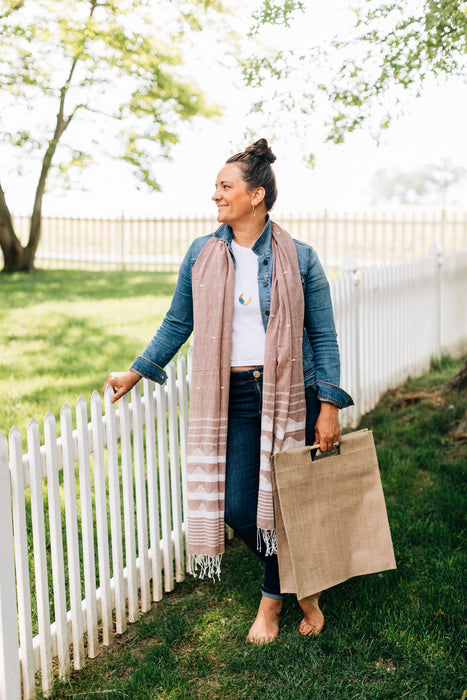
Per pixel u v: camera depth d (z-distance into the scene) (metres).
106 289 11.40
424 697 2.38
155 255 15.84
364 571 2.61
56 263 16.66
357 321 5.42
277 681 2.50
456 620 2.79
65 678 2.51
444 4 4.14
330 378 2.59
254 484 2.60
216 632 2.80
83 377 6.05
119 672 2.59
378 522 2.62
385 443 4.93
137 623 2.90
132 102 7.54
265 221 2.58
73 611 2.55
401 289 6.38
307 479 2.51
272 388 2.47
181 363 3.19
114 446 2.73
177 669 2.58
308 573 2.50
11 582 2.21
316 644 2.64
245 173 2.46
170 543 3.13
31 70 6.80
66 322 8.41
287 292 2.49
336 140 4.91
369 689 2.43
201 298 2.52
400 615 2.81
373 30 4.57
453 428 5.08
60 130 8.95
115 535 2.74
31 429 2.27
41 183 13.50
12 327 8.09
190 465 2.58
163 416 3.04
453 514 3.71
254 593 3.05
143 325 8.30
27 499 4.03
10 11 5.70
